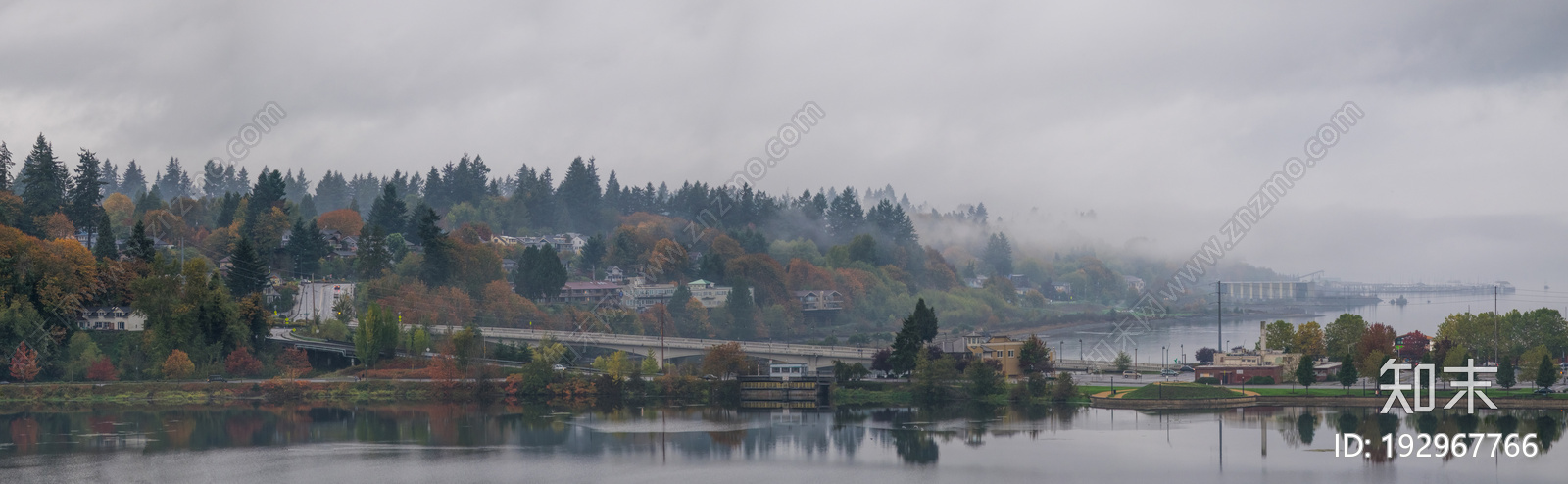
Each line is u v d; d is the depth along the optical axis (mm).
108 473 188250
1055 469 193375
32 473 187625
